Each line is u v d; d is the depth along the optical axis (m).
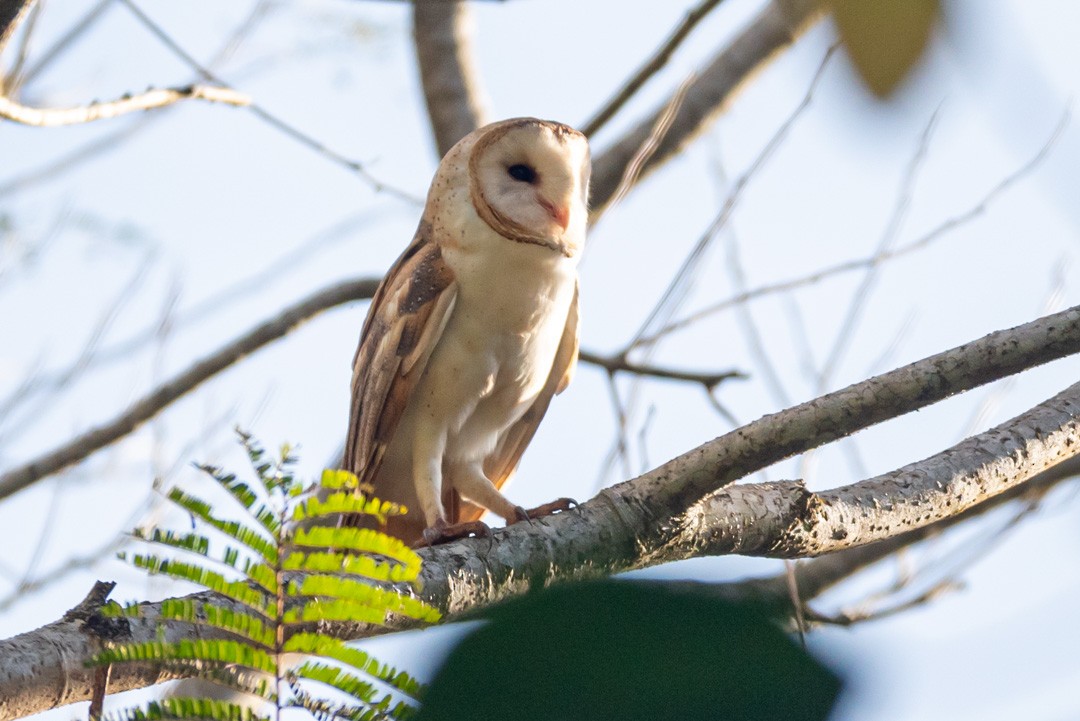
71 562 10.19
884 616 11.01
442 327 9.12
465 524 7.66
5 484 11.55
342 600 4.54
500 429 9.76
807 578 11.98
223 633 4.73
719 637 2.64
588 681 2.67
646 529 6.73
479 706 2.69
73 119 7.74
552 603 2.72
